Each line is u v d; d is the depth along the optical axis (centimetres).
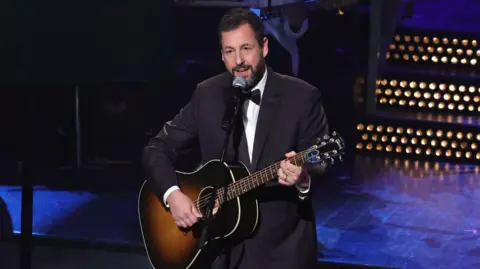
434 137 2681
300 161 1027
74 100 2481
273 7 2709
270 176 1065
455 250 1717
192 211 1119
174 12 2659
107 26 1688
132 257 1694
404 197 2158
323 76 2820
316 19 2798
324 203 2097
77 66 1650
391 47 2981
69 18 1625
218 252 1138
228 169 1105
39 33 1590
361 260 1650
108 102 2438
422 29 2956
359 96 2792
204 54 2667
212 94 1145
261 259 1103
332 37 2803
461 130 2645
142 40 1747
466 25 2977
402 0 2928
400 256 1678
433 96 2848
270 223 1102
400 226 1891
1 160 2409
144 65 1758
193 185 1157
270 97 1100
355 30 2791
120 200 2109
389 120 2731
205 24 2667
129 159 2444
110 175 2348
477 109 2812
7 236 1756
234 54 1047
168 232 1216
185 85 2603
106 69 1695
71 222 1908
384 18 2792
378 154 2752
